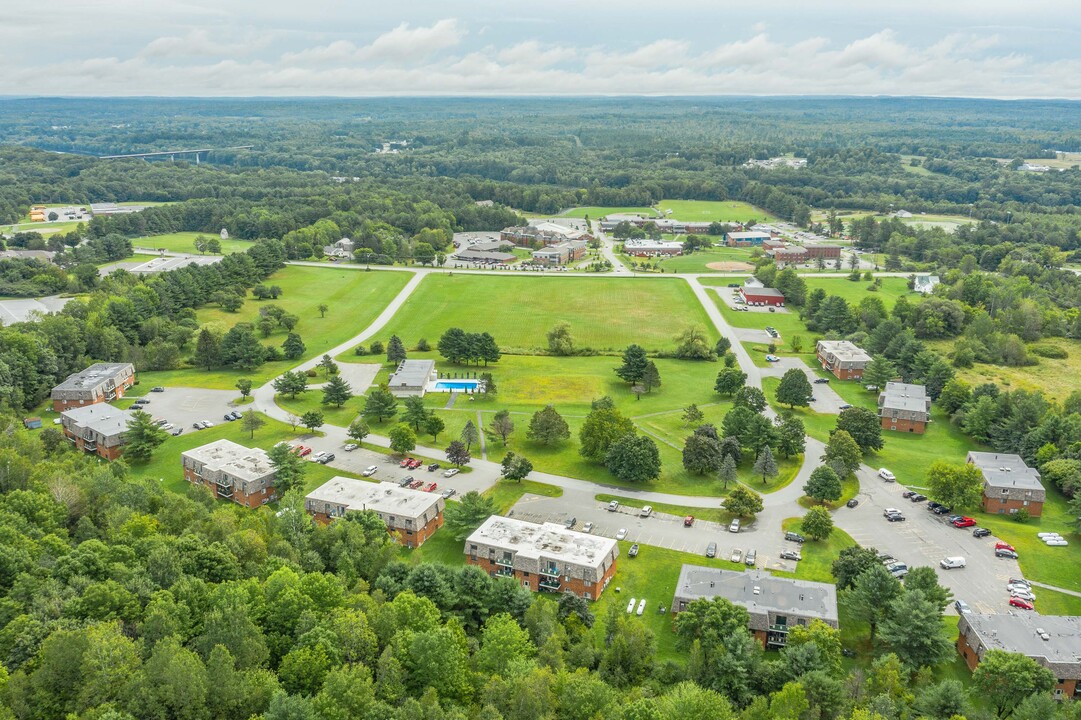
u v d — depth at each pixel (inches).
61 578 5275.6
